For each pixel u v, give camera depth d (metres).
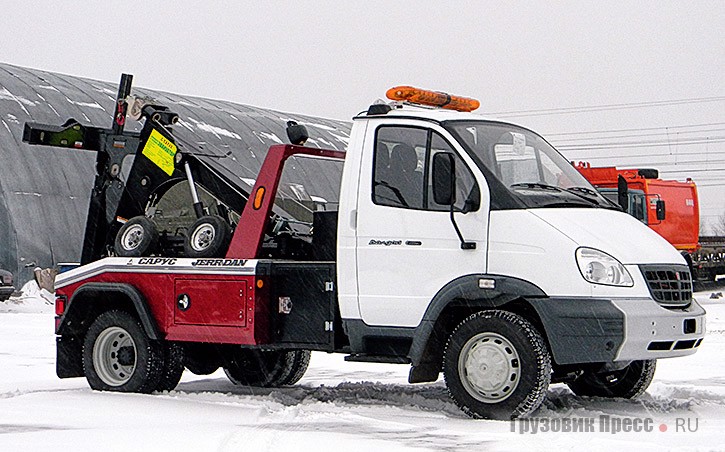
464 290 8.27
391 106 9.39
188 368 10.49
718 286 36.75
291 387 10.73
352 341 8.90
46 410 8.64
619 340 7.87
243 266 9.27
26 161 27.91
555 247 8.09
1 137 27.84
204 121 35.88
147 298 9.76
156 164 10.70
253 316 9.16
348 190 8.97
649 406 9.02
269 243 9.76
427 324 8.40
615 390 9.46
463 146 8.59
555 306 8.02
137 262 9.89
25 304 25.17
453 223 8.42
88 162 29.73
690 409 8.86
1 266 26.61
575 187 9.09
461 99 10.09
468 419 8.20
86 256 10.82
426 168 8.66
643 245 8.38
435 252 8.48
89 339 10.04
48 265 26.95
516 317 8.13
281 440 7.12
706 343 15.40
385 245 8.70
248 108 42.00
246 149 35.72
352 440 7.14
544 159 9.17
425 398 9.59
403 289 8.59
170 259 9.71
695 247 33.59
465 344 8.27
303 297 9.16
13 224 26.59
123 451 6.68
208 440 7.10
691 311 8.34
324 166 25.50
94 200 10.88
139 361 9.73
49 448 6.78
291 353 10.68
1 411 8.59
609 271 8.00
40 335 17.36
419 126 8.81
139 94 35.78
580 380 9.65
